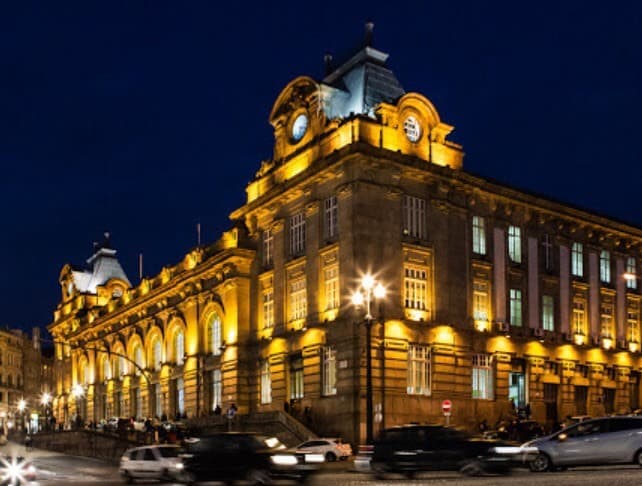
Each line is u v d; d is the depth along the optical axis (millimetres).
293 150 60719
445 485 23875
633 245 71750
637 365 69000
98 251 109625
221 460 27547
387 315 51594
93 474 43625
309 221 56750
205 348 68875
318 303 54656
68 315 106188
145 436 57406
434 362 53500
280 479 27016
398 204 54062
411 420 51188
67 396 106000
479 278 58094
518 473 29484
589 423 29969
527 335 60219
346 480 29375
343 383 50906
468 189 58188
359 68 58938
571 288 65000
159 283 79938
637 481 22594
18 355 149375
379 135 54406
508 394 57719
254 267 63688
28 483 25594
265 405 59781
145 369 80750
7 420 140250
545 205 63375
